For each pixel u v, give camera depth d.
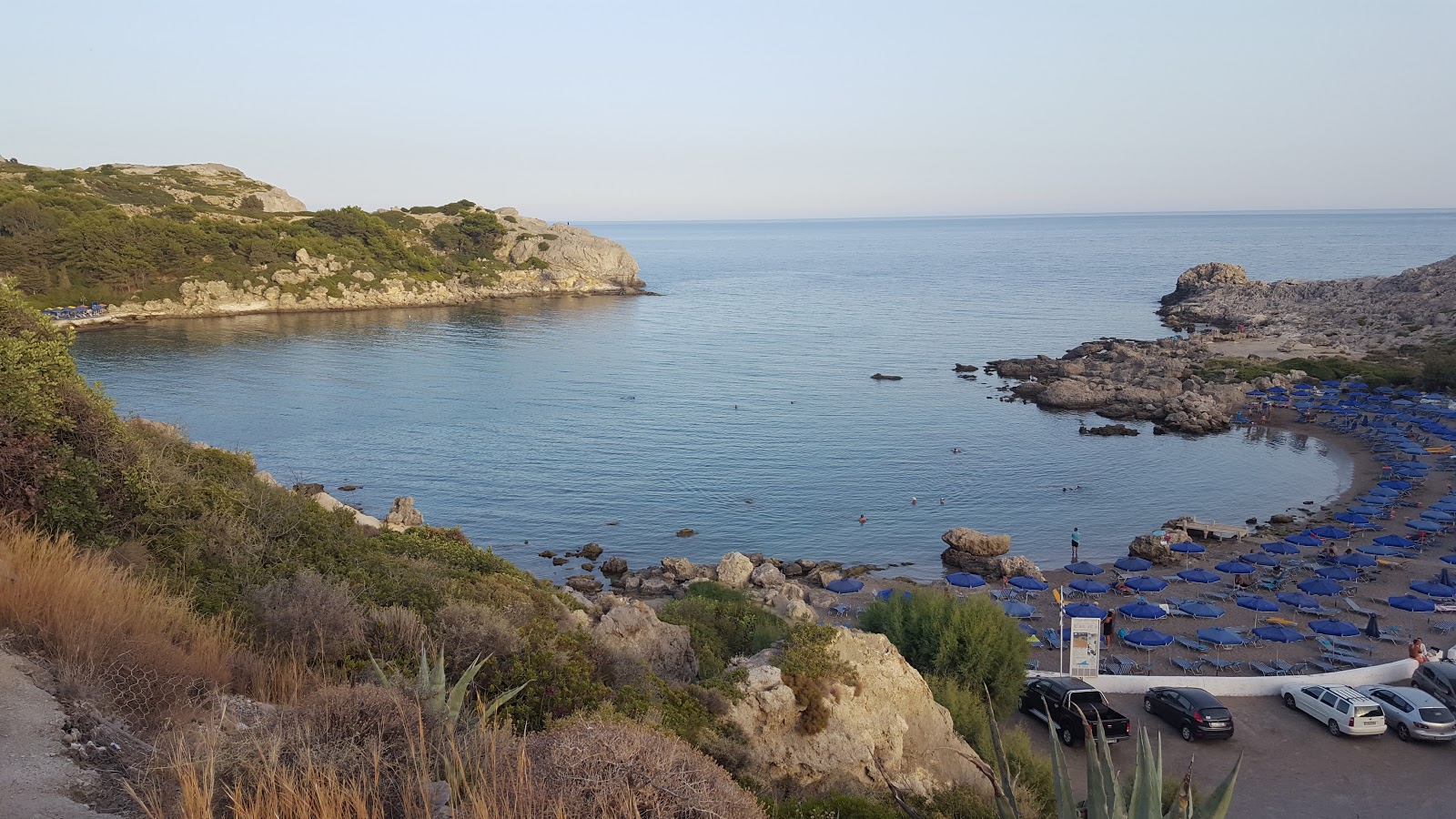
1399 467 68.06
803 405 96.62
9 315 20.36
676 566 50.41
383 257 189.12
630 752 7.49
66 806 6.96
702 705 16.00
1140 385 99.19
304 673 12.55
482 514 61.28
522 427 85.06
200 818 6.35
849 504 64.88
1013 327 157.12
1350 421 83.31
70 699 8.73
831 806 13.59
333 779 6.71
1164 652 37.25
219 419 83.88
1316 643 37.53
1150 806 5.85
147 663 9.99
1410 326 119.50
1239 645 37.47
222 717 8.25
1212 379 101.56
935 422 89.06
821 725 16.44
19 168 191.75
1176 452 77.94
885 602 28.77
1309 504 63.47
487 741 7.88
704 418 90.31
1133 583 44.03
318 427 82.50
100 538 16.48
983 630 26.14
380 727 8.06
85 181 192.00
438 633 14.77
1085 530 59.75
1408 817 21.48
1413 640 33.72
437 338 140.25
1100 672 34.94
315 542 21.34
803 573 52.12
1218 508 63.72
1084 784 22.48
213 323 147.50
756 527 60.28
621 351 131.00
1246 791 22.77
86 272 144.25
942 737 18.81
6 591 10.30
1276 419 87.75
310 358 118.38
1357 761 24.53
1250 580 47.16
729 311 183.12
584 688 14.27
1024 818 16.27
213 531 19.09
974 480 70.62
